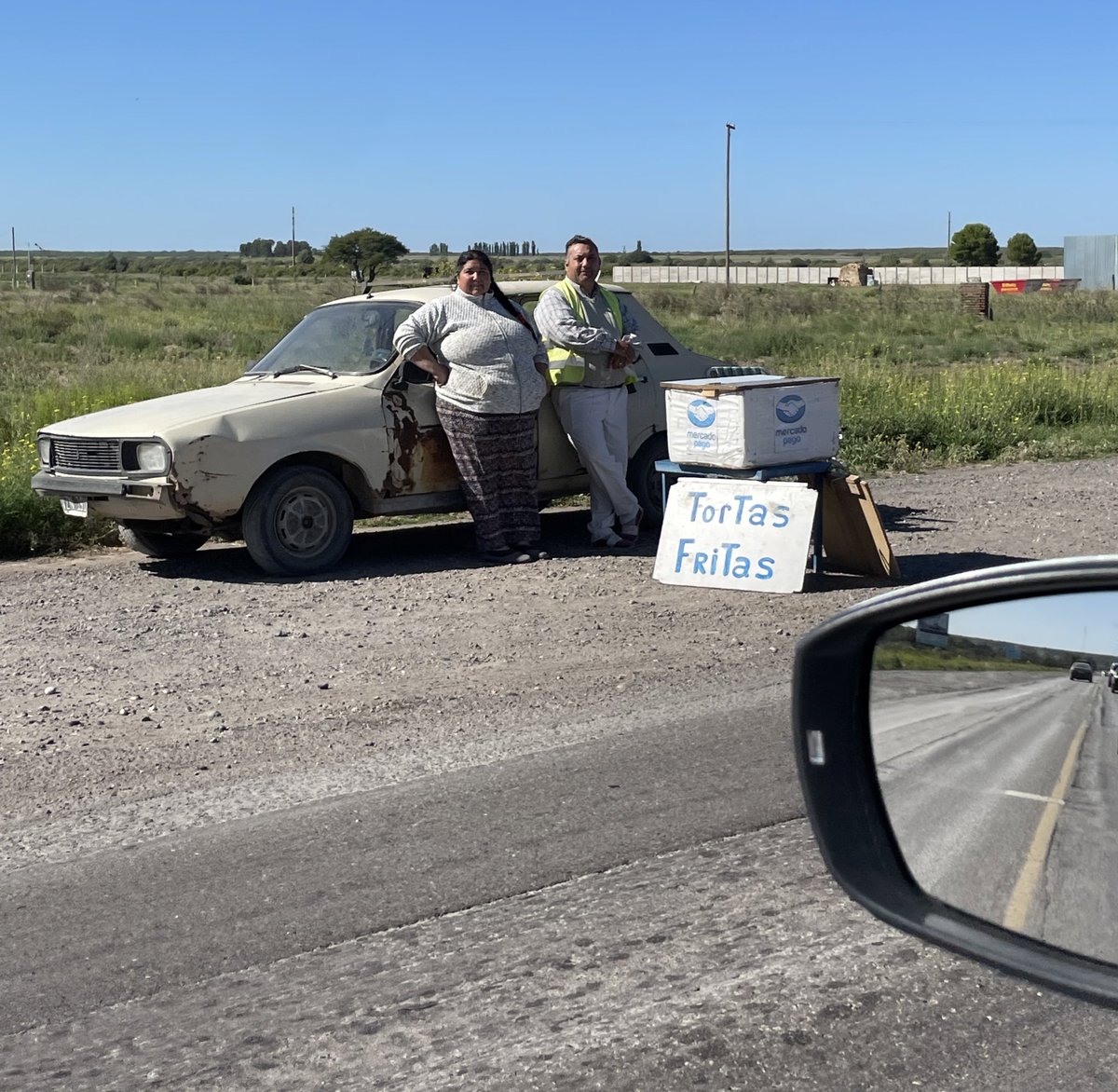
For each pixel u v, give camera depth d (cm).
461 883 419
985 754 203
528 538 941
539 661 684
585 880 420
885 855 212
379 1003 348
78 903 413
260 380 978
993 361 2970
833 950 370
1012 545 996
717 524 857
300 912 402
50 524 1032
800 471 867
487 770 523
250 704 619
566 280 955
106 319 3794
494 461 921
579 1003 345
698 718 582
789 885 412
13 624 779
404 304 964
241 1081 313
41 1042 335
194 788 511
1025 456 1526
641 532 1048
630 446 1031
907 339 3475
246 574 916
